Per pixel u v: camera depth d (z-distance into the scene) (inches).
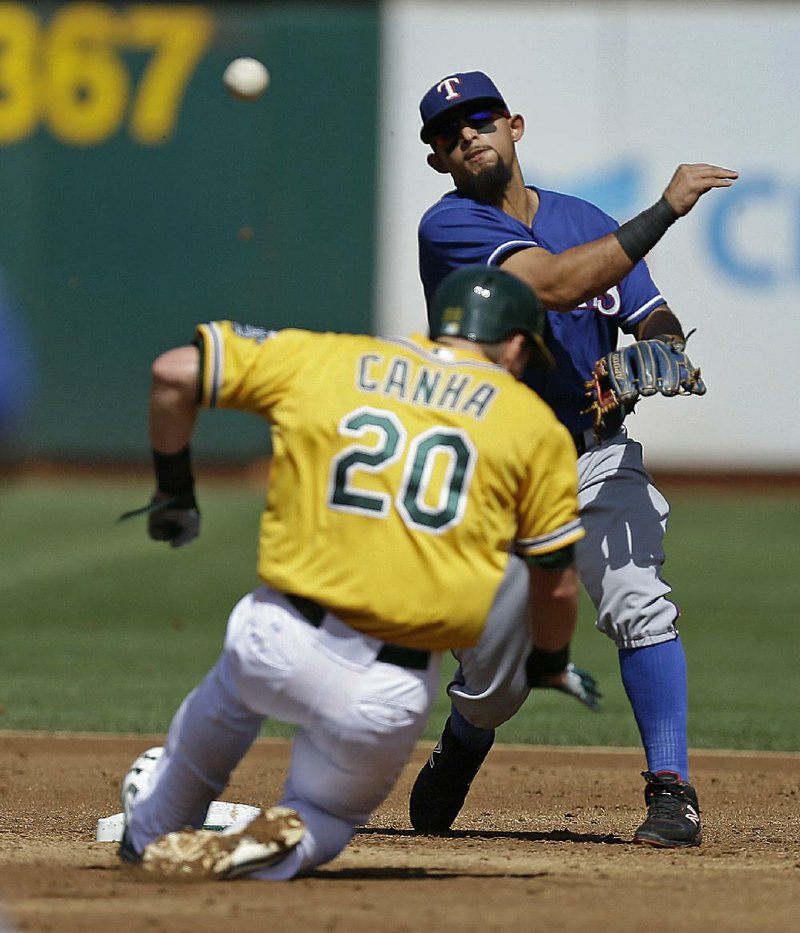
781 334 2908.5
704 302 2913.4
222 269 3019.2
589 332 831.7
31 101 3021.7
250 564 2293.3
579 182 2928.2
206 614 1947.6
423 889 632.4
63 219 3034.0
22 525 2603.3
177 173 3019.2
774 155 2891.2
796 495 2925.7
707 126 2903.5
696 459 2938.0
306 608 589.3
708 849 786.8
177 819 644.1
